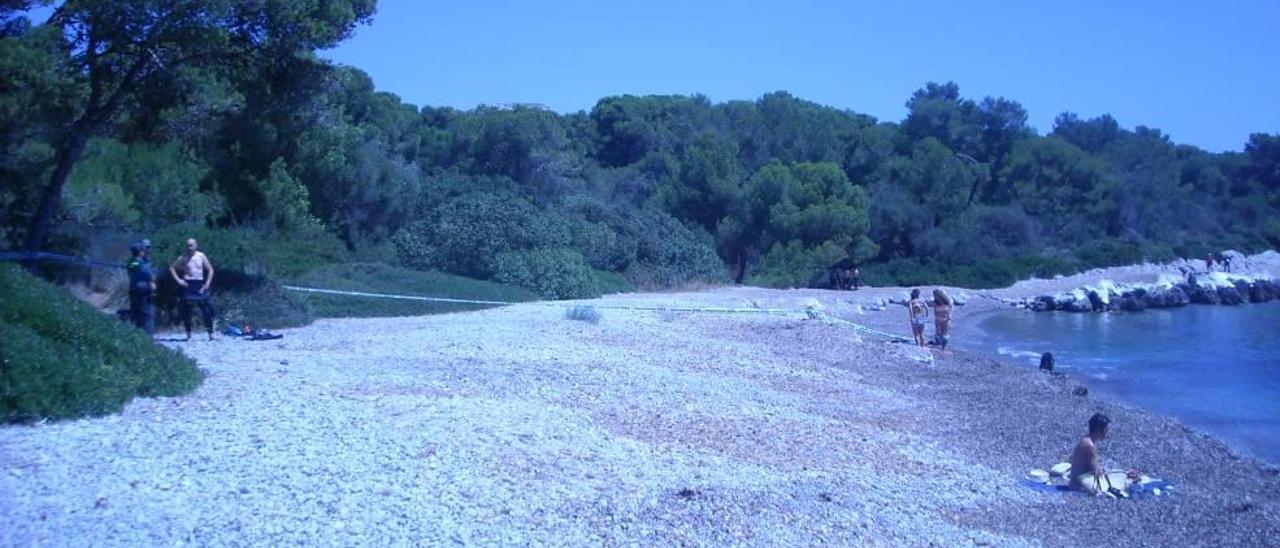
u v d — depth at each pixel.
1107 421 13.04
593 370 17.02
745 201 52.62
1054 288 55.28
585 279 34.66
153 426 10.87
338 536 7.89
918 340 26.36
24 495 8.40
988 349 30.55
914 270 56.91
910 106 73.75
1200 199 82.88
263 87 23.61
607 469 10.61
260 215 29.41
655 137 65.94
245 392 12.96
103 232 24.20
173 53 21.58
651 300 34.09
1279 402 22.02
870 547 9.16
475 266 34.41
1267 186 85.75
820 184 52.19
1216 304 51.81
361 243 35.06
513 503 9.08
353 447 10.32
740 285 45.72
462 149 49.78
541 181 48.72
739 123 66.00
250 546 7.58
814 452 12.98
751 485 10.72
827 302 38.88
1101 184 72.81
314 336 19.97
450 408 12.41
